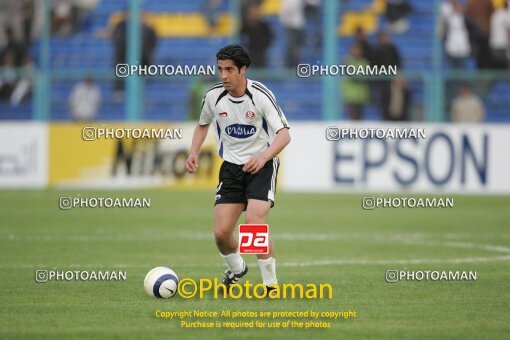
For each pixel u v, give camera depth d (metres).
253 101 25.55
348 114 69.25
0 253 36.41
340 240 41.75
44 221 48.84
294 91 73.94
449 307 25.00
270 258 26.09
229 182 26.23
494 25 74.06
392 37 77.38
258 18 73.94
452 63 74.75
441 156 64.38
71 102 72.25
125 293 26.95
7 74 69.25
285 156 66.38
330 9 68.56
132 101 69.12
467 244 40.38
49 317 23.25
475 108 69.19
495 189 64.50
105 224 47.69
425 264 33.84
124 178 66.19
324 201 60.34
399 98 68.62
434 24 76.88
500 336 21.22
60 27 78.88
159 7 77.94
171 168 65.94
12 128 66.62
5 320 22.86
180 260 34.66
